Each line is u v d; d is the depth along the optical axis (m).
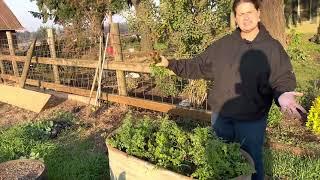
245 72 3.29
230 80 3.39
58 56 11.72
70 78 10.88
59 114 8.03
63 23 19.69
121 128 4.06
